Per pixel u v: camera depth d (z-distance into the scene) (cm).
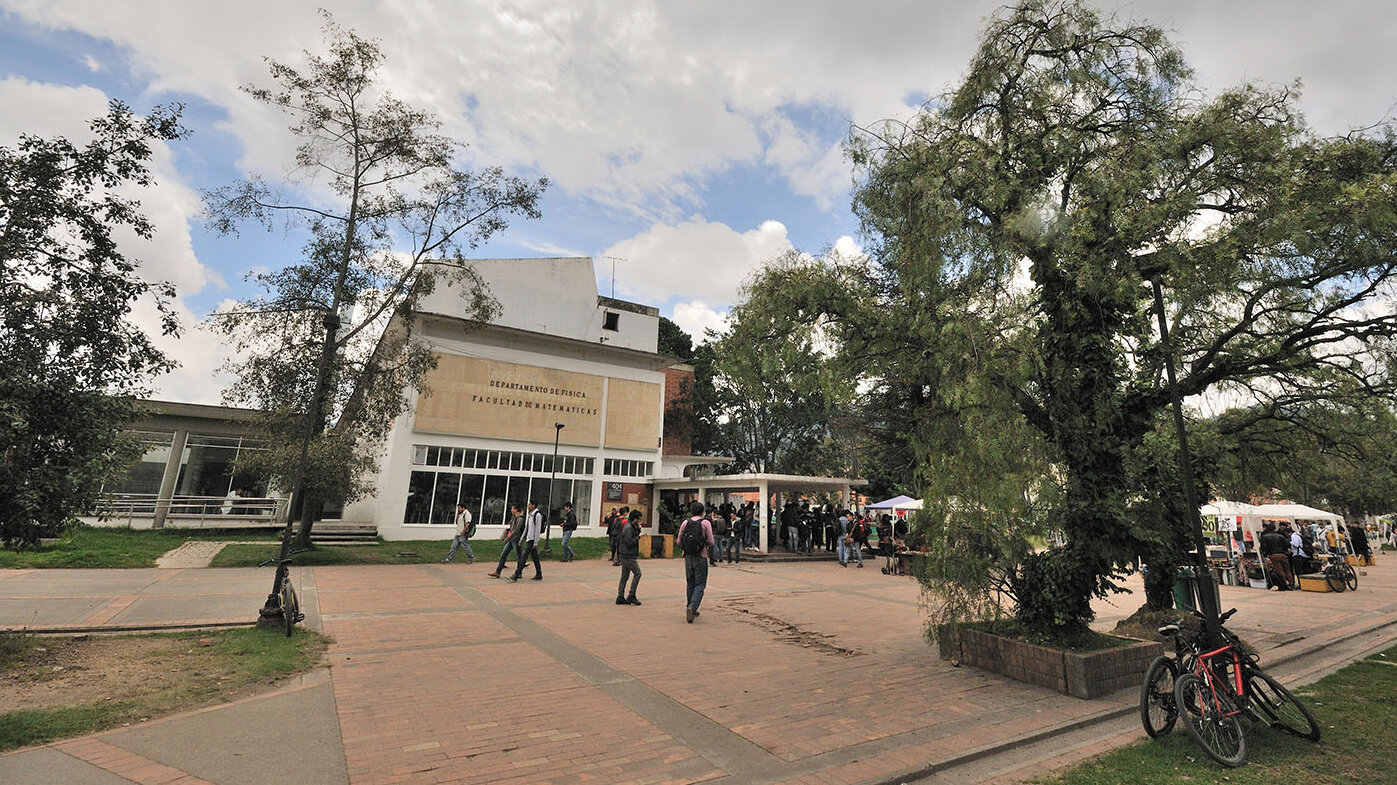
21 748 444
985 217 766
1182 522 972
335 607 1086
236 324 1694
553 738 509
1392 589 1745
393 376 1917
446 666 724
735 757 479
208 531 2214
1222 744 512
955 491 727
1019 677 714
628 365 2927
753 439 3859
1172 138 712
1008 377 685
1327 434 1034
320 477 1725
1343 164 673
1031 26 752
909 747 506
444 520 2400
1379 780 452
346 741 487
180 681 623
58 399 699
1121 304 751
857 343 792
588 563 1972
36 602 1023
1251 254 667
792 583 1638
